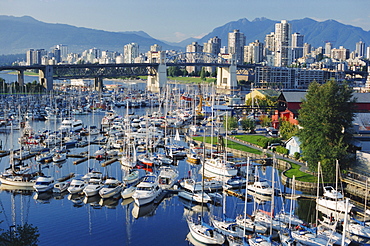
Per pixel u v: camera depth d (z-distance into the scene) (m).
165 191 92.31
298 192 92.00
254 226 70.25
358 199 88.44
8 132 167.38
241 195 90.31
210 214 80.19
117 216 81.19
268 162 117.31
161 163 115.69
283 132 140.88
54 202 88.69
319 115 96.06
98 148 137.00
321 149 95.25
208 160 111.00
